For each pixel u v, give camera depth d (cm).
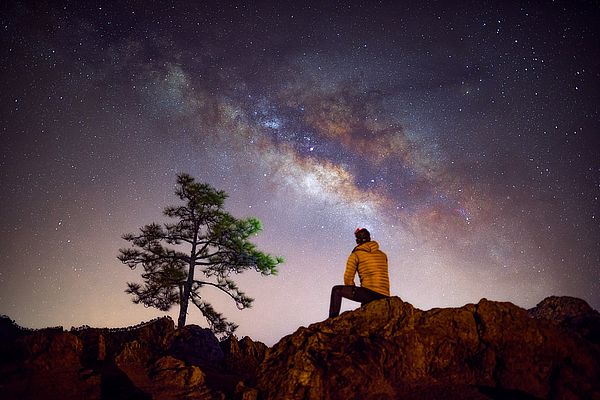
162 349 1100
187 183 1800
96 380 747
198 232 1809
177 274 1712
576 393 545
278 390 596
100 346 937
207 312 1744
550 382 570
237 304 1791
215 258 1803
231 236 1802
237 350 1128
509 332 611
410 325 650
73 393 709
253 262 1798
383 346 622
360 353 611
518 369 580
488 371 594
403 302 681
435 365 616
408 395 576
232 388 823
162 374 824
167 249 1773
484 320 632
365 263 727
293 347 649
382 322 667
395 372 608
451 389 579
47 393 688
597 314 728
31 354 752
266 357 670
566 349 592
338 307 717
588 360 582
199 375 814
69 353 773
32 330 1095
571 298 767
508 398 554
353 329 668
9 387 671
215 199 1795
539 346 596
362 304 716
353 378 582
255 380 643
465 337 632
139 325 1242
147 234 1758
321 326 681
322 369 599
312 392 580
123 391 756
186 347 1098
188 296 1731
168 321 1228
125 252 1736
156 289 1703
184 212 1812
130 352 949
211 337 1173
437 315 659
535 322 616
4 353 761
